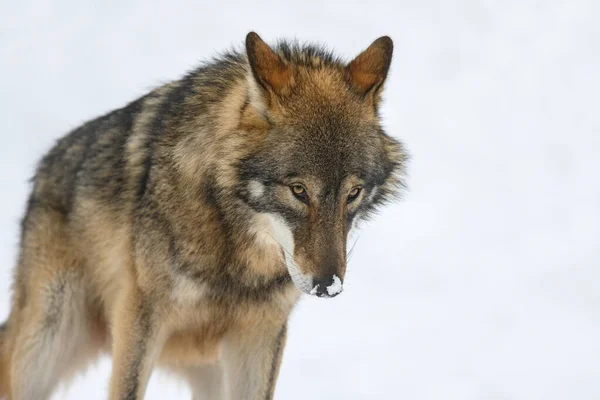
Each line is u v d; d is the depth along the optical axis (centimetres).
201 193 900
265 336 975
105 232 986
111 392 935
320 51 953
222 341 993
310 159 844
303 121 859
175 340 991
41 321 1020
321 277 821
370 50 926
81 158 1038
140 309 939
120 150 993
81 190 1016
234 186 884
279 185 850
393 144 948
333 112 866
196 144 905
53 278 1024
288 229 852
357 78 908
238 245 909
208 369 1077
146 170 945
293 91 876
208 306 946
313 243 833
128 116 1020
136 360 935
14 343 1034
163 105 978
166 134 937
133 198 951
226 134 889
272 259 923
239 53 972
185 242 910
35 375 1022
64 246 1027
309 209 843
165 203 914
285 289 949
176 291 926
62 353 1037
